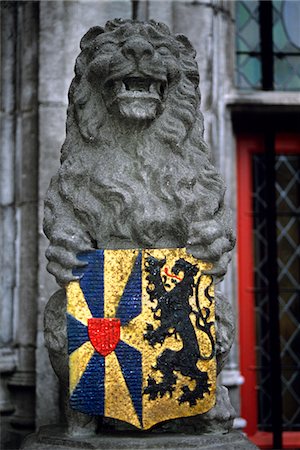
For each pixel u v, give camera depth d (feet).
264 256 14.23
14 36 13.55
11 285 13.07
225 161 13.53
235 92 13.85
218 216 9.49
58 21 12.92
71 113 9.82
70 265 8.98
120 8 13.05
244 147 14.35
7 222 13.17
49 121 12.77
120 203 9.18
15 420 12.60
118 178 9.25
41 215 12.65
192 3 13.15
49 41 12.91
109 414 8.79
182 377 8.89
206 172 9.60
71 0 12.99
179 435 9.10
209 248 9.12
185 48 10.04
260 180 14.38
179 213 9.19
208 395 8.92
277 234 14.34
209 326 9.02
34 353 12.65
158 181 9.31
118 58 9.21
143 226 9.11
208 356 8.96
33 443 9.21
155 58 9.22
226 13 14.03
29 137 13.11
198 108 9.98
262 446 13.62
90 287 8.96
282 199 14.43
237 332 13.57
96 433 9.20
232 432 9.48
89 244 9.10
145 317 8.91
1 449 12.36
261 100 13.82
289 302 14.20
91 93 9.65
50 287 12.48
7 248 13.14
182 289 9.02
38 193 12.75
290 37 14.64
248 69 14.56
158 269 9.00
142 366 8.86
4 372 12.73
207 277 9.12
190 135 9.77
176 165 9.45
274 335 13.20
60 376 9.23
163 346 8.91
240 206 14.24
